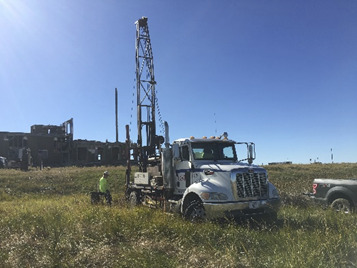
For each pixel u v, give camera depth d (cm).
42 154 4519
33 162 4400
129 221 764
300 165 3203
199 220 827
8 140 4316
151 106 1625
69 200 1482
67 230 704
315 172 2577
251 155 990
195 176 941
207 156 991
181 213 899
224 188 837
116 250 596
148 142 1538
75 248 600
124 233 691
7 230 746
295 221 832
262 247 612
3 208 1175
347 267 479
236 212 813
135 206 1132
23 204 1327
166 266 499
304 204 1160
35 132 4888
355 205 959
